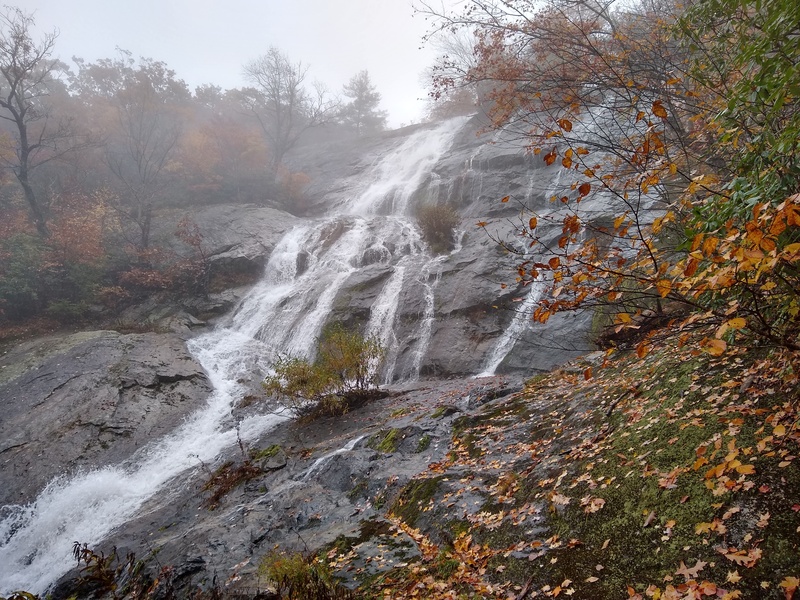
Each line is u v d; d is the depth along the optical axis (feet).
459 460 17.93
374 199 82.02
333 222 70.03
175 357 44.32
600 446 13.60
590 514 10.93
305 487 19.74
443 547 12.67
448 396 29.19
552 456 14.85
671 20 20.42
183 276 61.11
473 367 38.37
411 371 40.75
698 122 17.67
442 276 47.67
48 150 80.33
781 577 7.18
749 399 11.10
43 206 69.56
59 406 35.47
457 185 68.74
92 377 38.78
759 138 10.47
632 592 8.38
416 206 73.61
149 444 33.58
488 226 55.62
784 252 6.20
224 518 19.24
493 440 18.60
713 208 10.07
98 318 55.77
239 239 67.92
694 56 16.56
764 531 8.02
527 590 9.64
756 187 8.96
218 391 41.45
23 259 53.83
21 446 31.86
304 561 13.12
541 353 35.83
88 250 57.31
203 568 15.12
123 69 99.04
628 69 20.68
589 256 10.27
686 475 10.14
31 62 62.03
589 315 35.53
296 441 28.81
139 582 16.02
